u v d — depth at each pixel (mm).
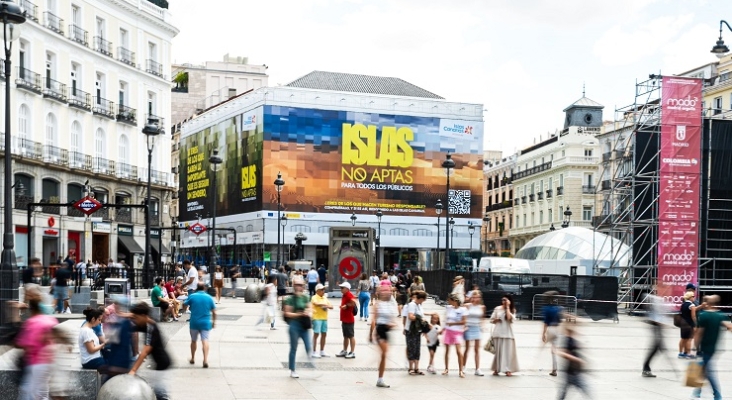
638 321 28000
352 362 15773
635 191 33031
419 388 12961
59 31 43219
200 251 76688
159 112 55062
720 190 30516
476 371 14492
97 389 9477
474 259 66688
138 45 52531
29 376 8633
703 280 29859
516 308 27219
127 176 50281
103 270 30266
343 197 65562
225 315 26562
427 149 67875
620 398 12547
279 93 64312
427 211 67625
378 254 58812
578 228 45250
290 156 64375
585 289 27672
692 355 17500
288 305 13672
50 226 41844
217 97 94125
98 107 47719
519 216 96688
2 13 15758
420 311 14500
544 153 88750
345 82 73938
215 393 11852
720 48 28625
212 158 37906
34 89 40625
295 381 13195
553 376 14484
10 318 9992
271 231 63719
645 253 31047
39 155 41000
